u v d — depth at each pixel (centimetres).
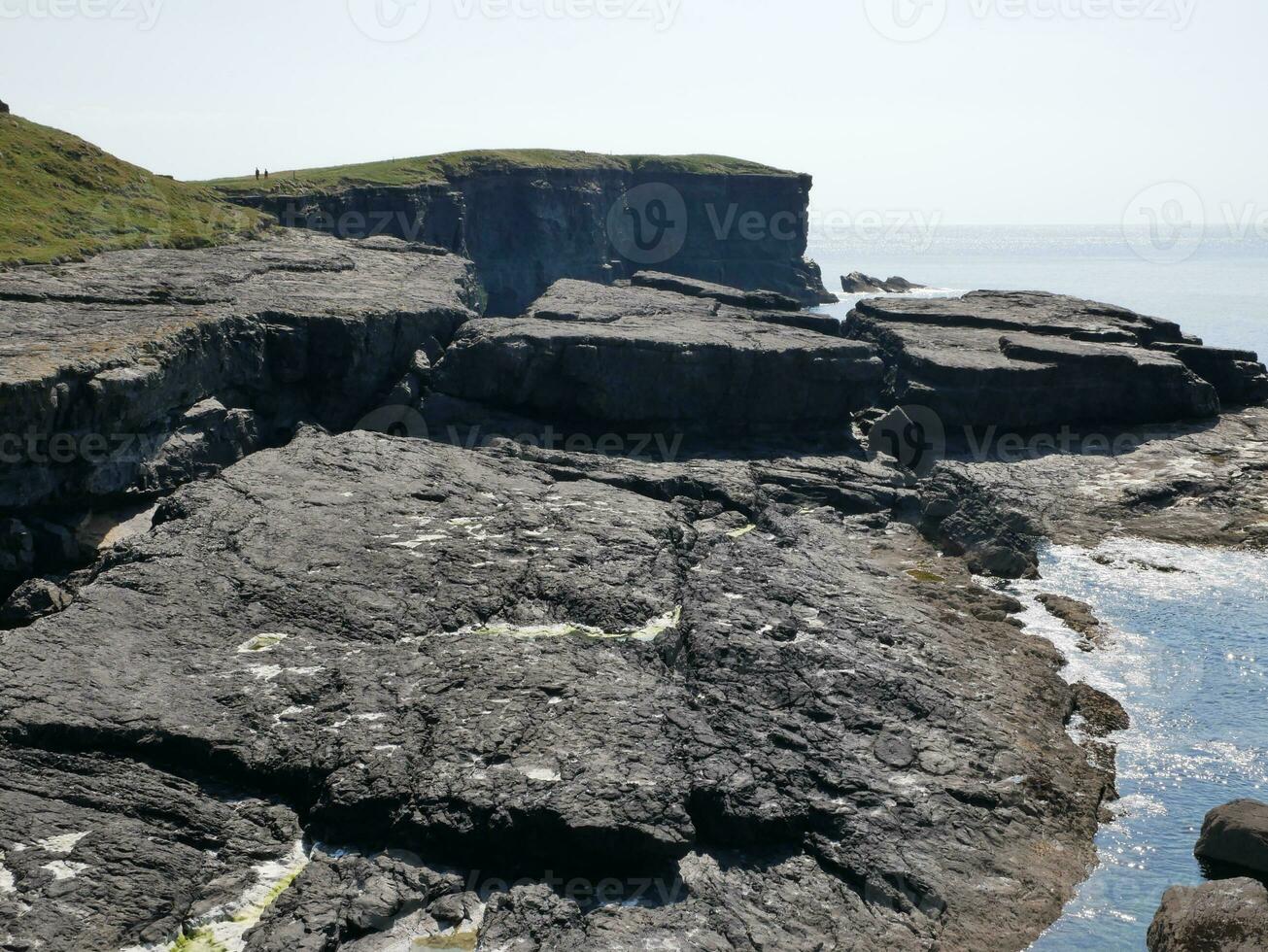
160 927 1884
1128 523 4500
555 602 2922
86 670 2408
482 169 12356
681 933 1955
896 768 2472
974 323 6359
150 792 2161
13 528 3378
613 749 2273
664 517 3575
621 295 6150
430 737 2295
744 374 4834
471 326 4875
